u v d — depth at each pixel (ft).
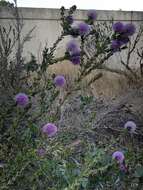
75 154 8.76
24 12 22.04
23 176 6.32
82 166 7.11
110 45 6.95
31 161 6.23
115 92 16.05
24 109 6.41
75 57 7.07
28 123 6.68
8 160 6.10
